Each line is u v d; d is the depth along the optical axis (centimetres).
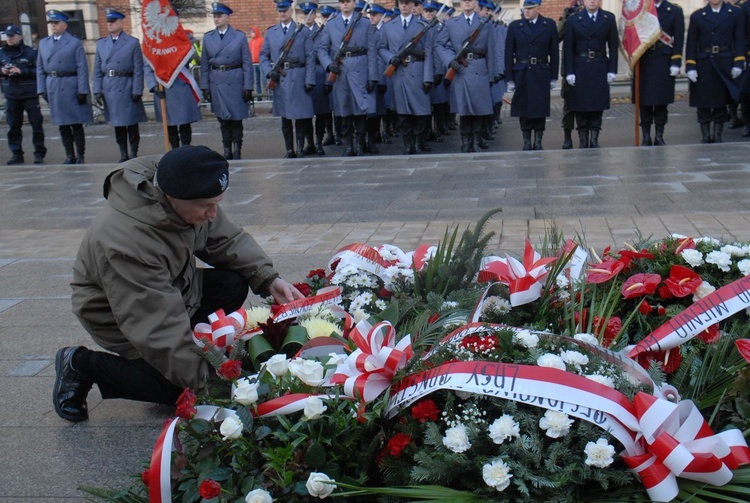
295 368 287
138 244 328
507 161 1120
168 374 329
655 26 1188
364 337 297
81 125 1386
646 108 1252
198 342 343
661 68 1215
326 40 1330
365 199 888
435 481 262
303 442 272
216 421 279
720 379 299
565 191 866
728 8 1209
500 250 614
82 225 855
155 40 1303
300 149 1351
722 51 1214
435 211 801
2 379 431
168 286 334
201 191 321
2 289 607
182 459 275
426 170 1080
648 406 254
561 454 256
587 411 259
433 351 300
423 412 271
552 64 1258
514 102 1274
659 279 348
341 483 256
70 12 2298
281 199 918
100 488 300
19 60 1390
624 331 338
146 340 325
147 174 338
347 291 398
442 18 1468
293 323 367
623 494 256
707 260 371
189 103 1354
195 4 2158
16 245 767
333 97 1342
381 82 1361
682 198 795
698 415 260
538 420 263
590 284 368
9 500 316
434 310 367
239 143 1366
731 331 320
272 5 2278
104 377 367
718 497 246
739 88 1259
